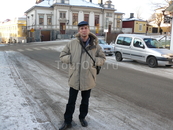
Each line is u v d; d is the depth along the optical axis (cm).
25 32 5409
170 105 485
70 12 4291
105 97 529
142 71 969
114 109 439
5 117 360
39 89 571
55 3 4050
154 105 480
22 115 373
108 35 2772
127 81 736
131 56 1206
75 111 416
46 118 370
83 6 4344
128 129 345
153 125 365
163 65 1048
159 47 1158
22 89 554
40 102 458
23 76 734
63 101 477
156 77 832
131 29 5016
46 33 4294
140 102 499
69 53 327
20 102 443
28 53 1714
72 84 316
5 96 475
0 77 677
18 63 1073
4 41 7006
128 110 438
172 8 1538
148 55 1096
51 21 4294
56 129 329
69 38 4244
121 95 554
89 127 345
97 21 4638
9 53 1670
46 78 728
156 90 622
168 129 352
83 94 334
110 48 1612
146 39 1174
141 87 654
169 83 728
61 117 379
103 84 676
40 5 4178
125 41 1262
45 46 2638
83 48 311
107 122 369
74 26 4388
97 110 429
